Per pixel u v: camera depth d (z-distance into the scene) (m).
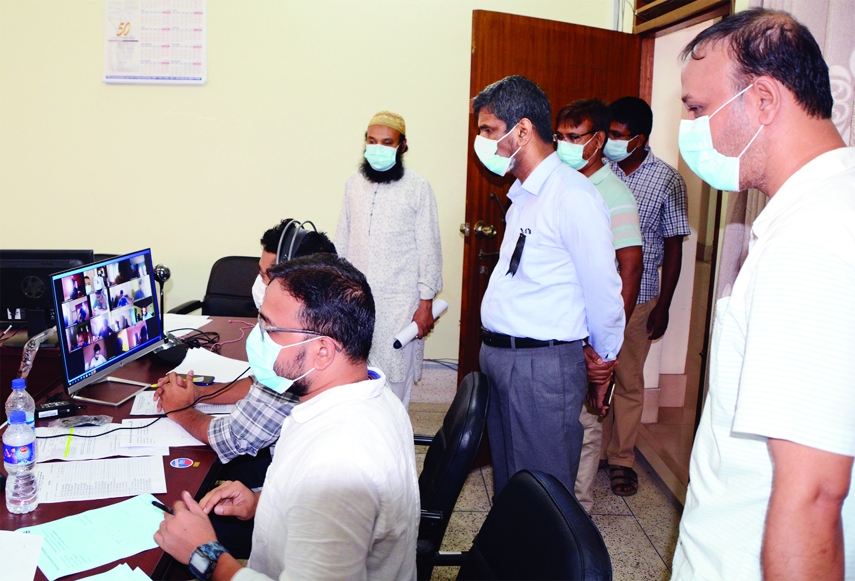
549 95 2.94
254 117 3.53
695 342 3.84
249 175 3.59
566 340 1.88
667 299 2.80
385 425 1.08
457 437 1.43
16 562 1.06
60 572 1.05
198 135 3.55
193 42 3.45
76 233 3.66
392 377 2.74
